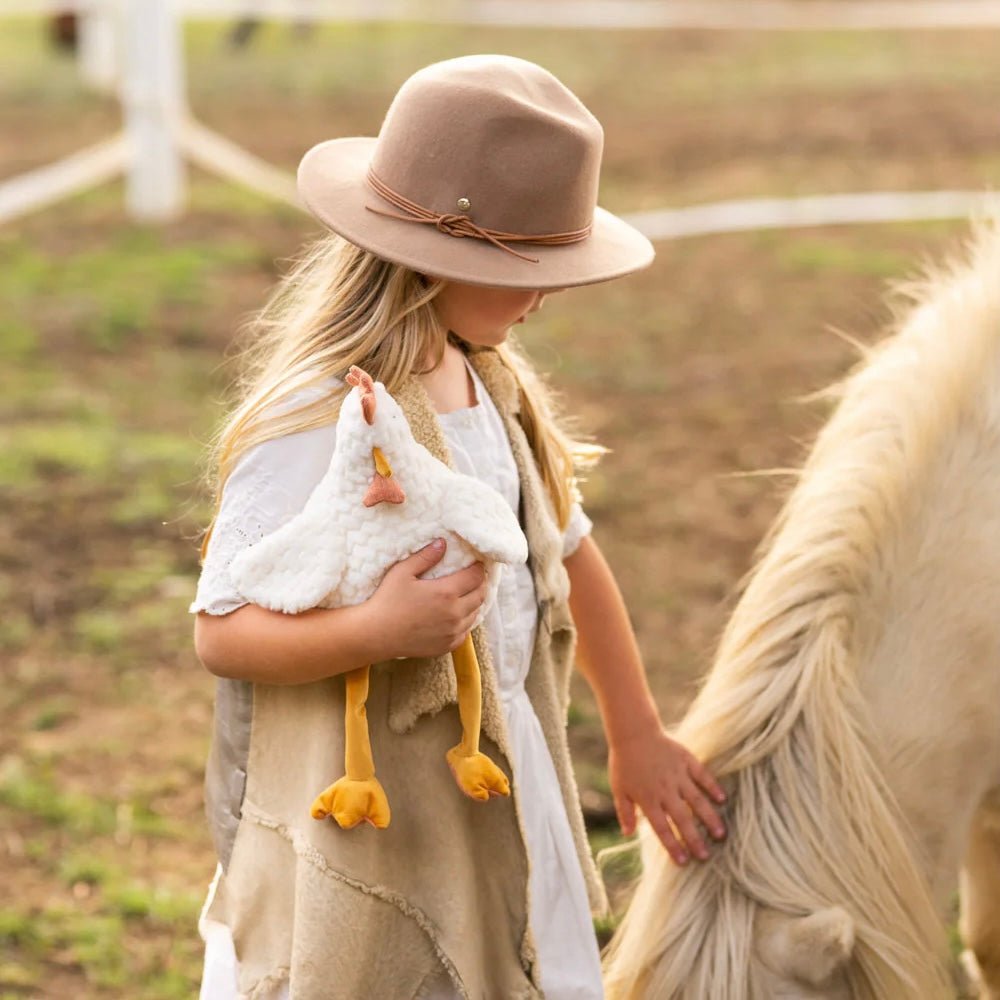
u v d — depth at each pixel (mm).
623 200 14820
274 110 19766
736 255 13156
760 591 3176
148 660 6801
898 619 3146
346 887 2811
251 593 2680
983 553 3174
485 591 2713
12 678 6629
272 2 26266
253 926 2984
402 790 2895
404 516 2617
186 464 8789
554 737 3111
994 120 18172
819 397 3758
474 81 2732
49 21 26562
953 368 3262
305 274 3068
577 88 21672
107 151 13883
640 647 6738
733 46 26031
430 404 2854
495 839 2939
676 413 9617
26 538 7895
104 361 10570
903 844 2951
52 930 4988
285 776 2938
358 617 2625
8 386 10016
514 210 2730
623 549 7754
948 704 3158
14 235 13672
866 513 3146
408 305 2832
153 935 5000
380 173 2797
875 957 2832
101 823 5602
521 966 2953
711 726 3107
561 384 10133
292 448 2801
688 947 2857
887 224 13906
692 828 3041
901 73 22297
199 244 13336
